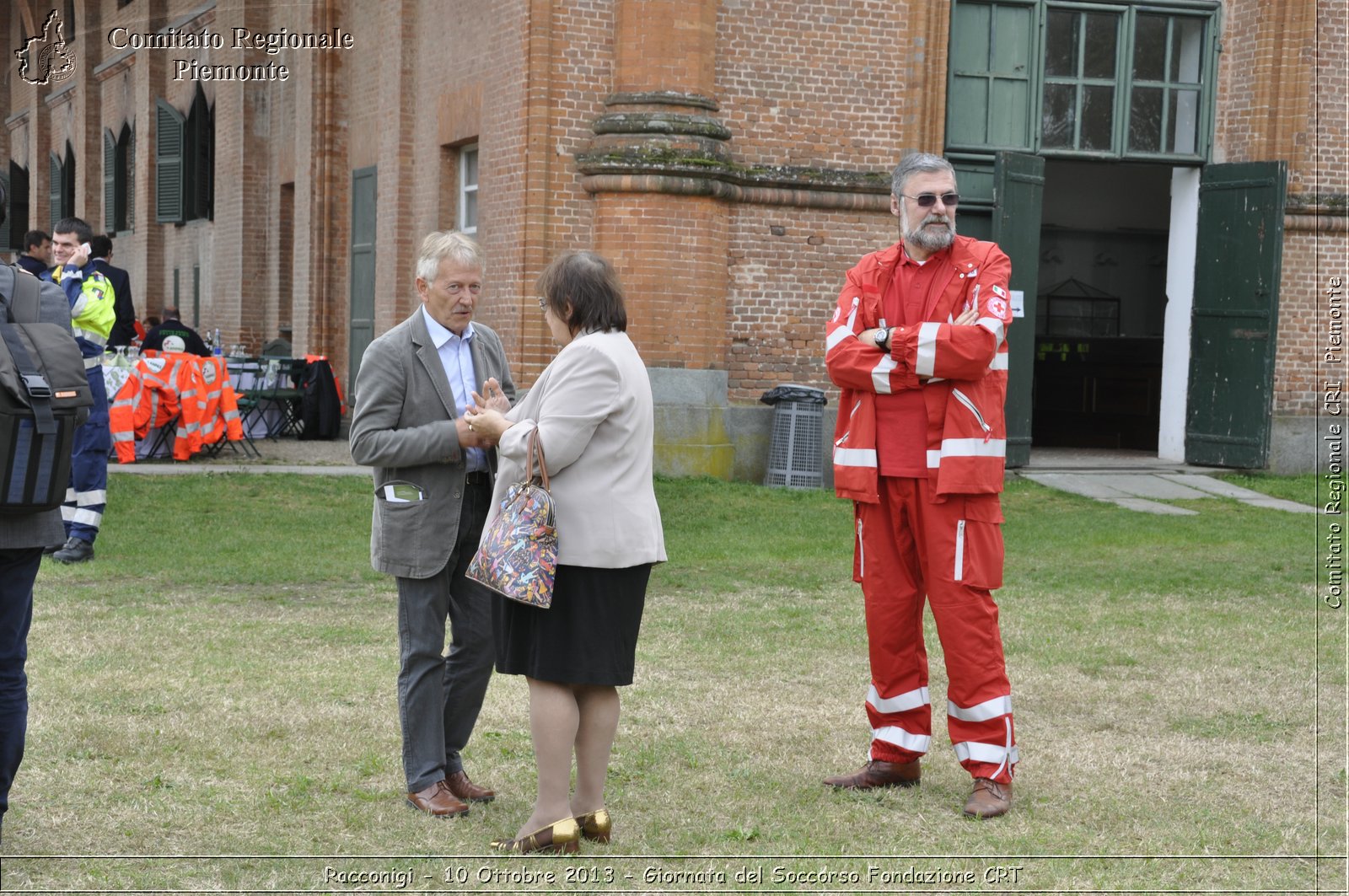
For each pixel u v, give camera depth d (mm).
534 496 3967
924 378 4625
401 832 4227
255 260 22312
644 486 4160
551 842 4059
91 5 29875
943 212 4691
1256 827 4430
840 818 4473
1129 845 4246
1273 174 14516
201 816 4305
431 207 15555
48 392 3688
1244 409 14906
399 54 16000
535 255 13031
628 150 12773
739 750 5207
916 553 4805
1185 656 6945
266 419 17359
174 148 25328
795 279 13625
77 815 4281
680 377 13039
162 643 6660
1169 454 15656
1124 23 14633
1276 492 13898
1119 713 5871
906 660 4840
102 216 30141
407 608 4449
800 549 10203
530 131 12953
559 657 4031
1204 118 14969
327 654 6535
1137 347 18531
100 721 5273
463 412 4551
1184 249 15398
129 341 14023
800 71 13492
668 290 12898
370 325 17328
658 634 7238
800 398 13234
